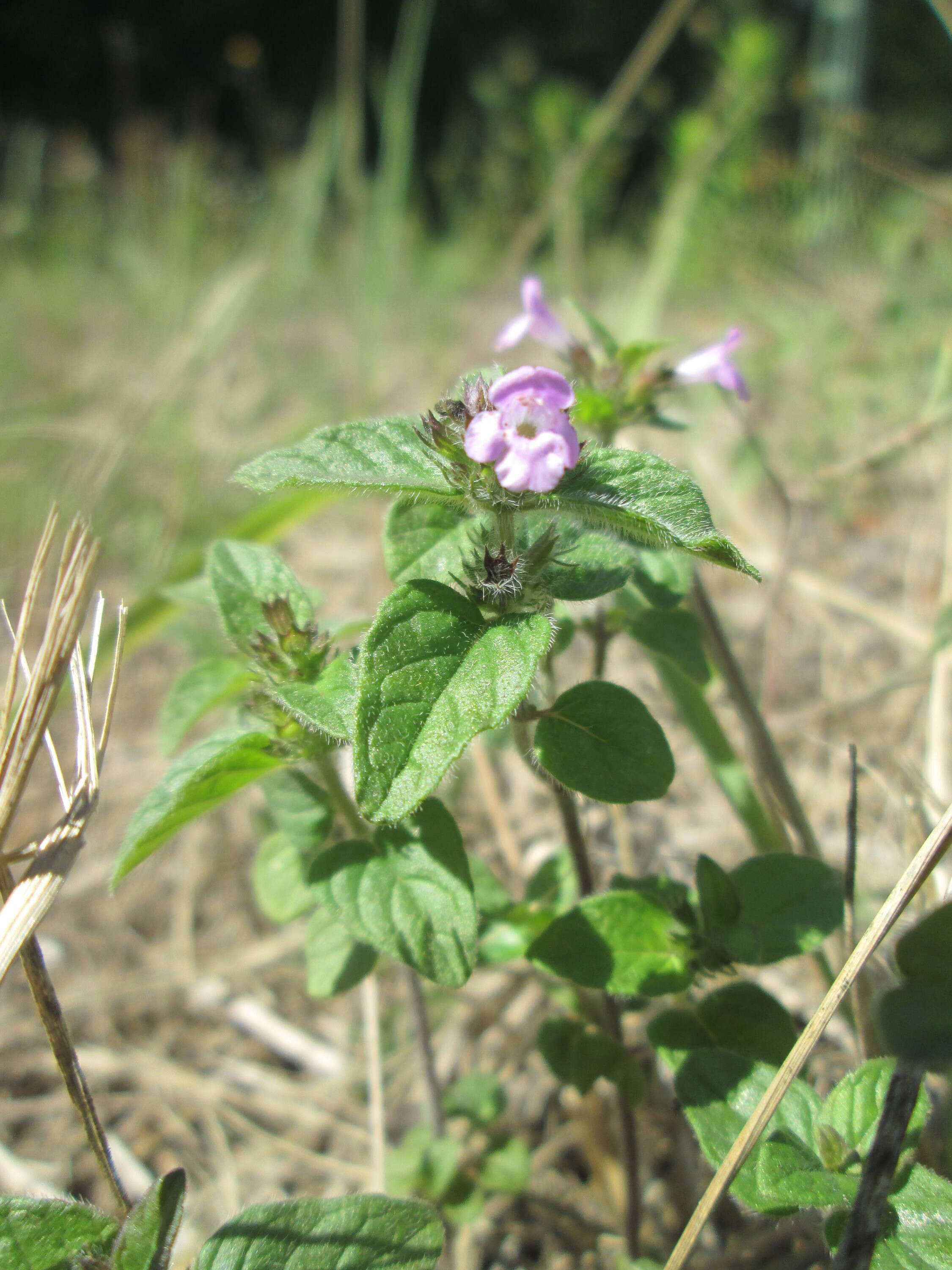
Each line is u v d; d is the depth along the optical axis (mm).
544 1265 127
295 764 106
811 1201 78
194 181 481
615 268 541
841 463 214
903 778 142
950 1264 76
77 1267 81
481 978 159
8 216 555
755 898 107
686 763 192
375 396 327
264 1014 164
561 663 213
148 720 222
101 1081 154
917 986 74
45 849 91
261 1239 83
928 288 333
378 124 842
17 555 245
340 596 251
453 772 103
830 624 204
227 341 383
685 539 85
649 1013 136
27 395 343
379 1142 130
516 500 92
